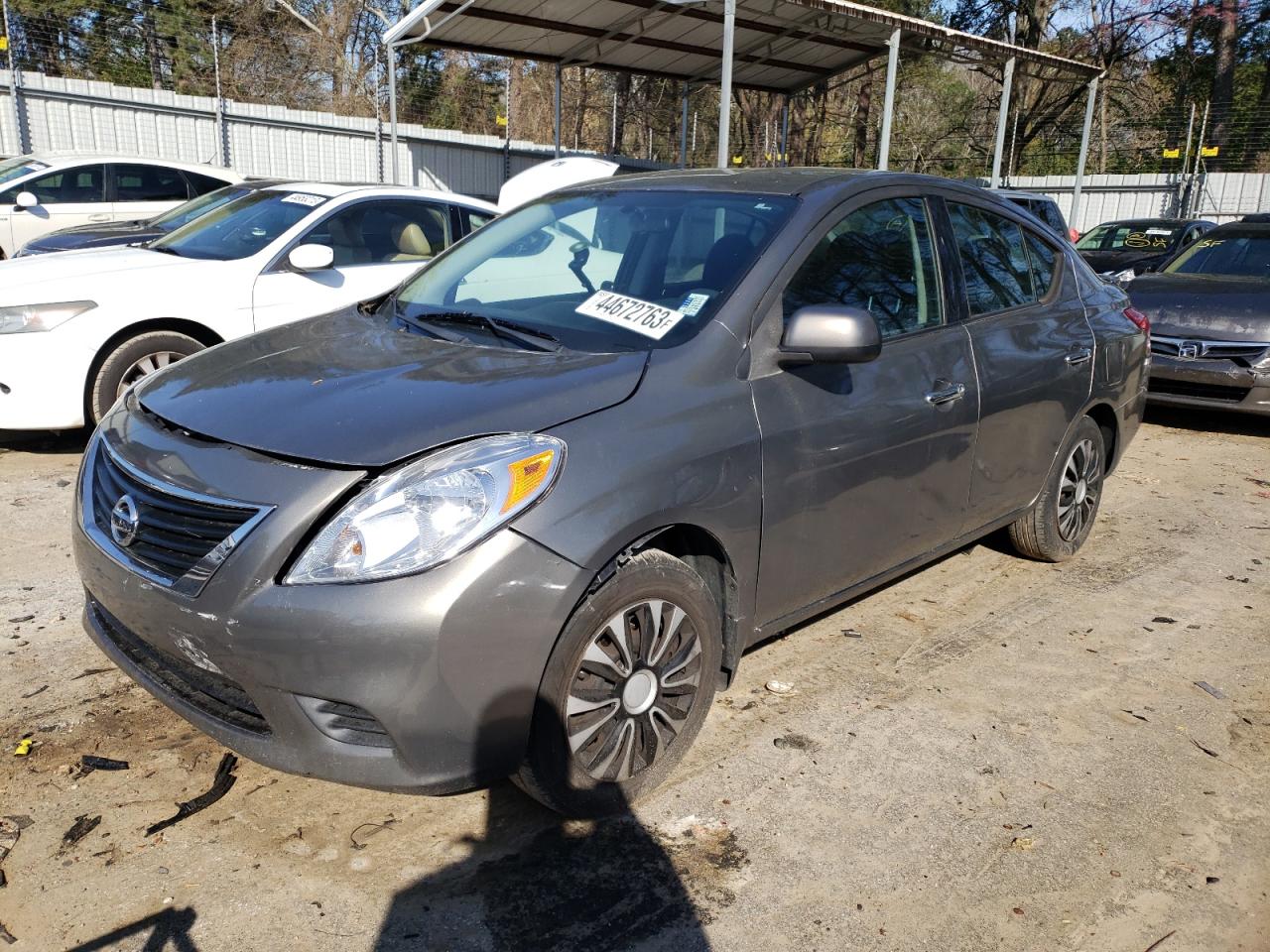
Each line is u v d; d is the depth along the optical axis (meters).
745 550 2.90
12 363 5.36
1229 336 7.38
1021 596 4.44
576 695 2.54
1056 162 33.41
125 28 20.20
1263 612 4.39
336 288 6.53
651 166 22.78
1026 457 4.18
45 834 2.59
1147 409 8.87
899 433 3.37
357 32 30.91
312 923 2.34
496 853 2.61
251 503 2.34
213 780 2.85
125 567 2.49
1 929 2.27
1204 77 32.34
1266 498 6.16
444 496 2.31
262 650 2.26
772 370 3.00
